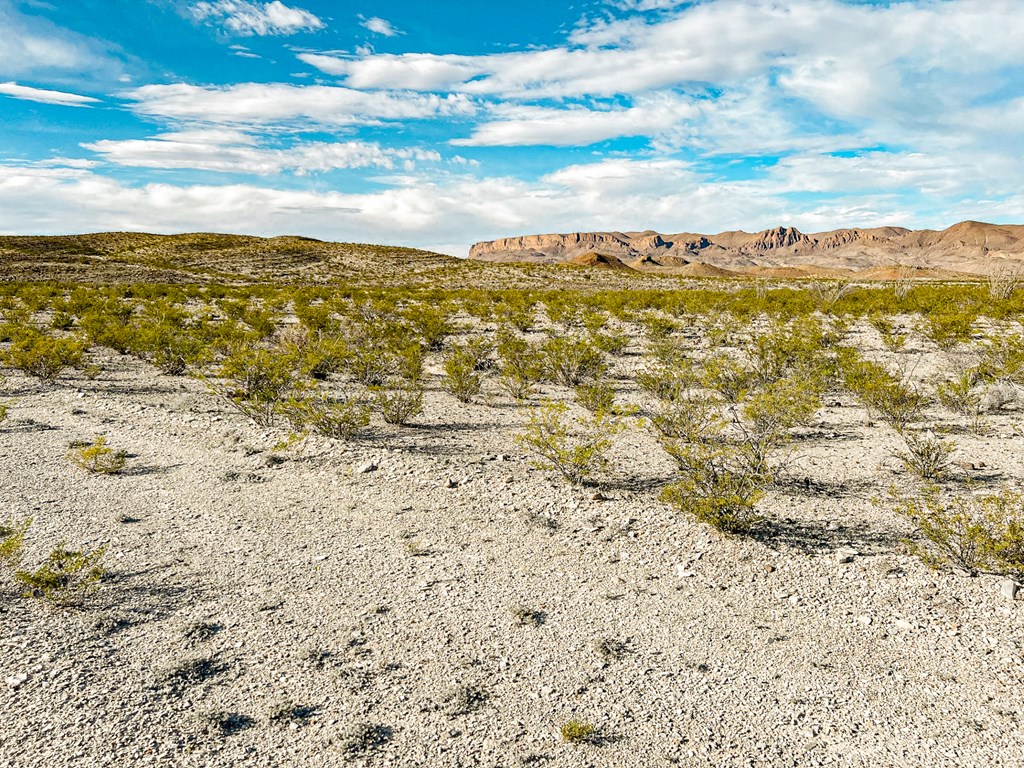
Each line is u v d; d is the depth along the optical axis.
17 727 5.02
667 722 5.20
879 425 13.95
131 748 4.86
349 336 26.41
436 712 5.29
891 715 5.25
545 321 36.47
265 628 6.43
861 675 5.74
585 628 6.48
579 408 16.16
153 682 5.58
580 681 5.68
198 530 8.68
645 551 8.08
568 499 9.62
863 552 7.93
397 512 9.31
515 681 5.68
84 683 5.55
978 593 6.91
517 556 7.99
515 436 12.27
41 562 7.66
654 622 6.59
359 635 6.33
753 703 5.41
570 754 4.87
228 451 12.03
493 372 21.25
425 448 12.60
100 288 58.34
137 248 109.06
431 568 7.70
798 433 13.39
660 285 78.56
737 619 6.62
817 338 23.41
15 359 18.69
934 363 21.27
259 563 7.78
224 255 105.94
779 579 7.35
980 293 40.78
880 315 32.25
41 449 12.00
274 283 80.62
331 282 84.38
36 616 6.55
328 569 7.65
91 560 7.33
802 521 8.91
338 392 17.45
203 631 6.33
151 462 11.43
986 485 10.09
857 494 9.90
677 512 9.11
